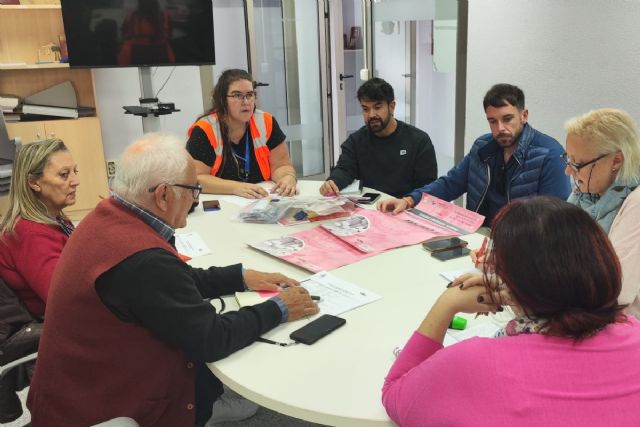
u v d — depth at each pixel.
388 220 2.21
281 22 5.27
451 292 1.06
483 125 3.88
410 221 2.19
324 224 2.21
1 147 3.67
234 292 1.62
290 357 1.26
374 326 1.39
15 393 1.62
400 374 1.01
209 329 1.23
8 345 1.58
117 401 1.29
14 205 1.72
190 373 1.34
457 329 1.33
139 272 1.19
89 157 4.50
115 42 4.17
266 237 2.11
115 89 4.71
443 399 0.85
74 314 1.25
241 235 2.14
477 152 2.57
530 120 3.50
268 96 5.40
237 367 1.23
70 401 1.30
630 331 0.86
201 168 2.85
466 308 1.04
